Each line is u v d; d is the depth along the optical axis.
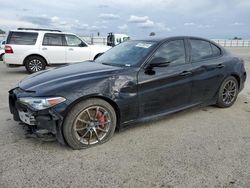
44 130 3.21
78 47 10.92
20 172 2.79
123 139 3.65
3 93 6.48
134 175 2.75
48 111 3.09
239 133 3.90
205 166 2.93
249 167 2.91
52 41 10.41
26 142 3.52
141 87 3.69
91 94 3.26
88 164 2.97
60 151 3.28
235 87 5.21
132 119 3.72
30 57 10.12
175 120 4.43
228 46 47.50
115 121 3.59
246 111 5.00
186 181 2.65
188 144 3.50
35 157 3.12
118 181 2.65
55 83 3.31
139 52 4.03
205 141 3.60
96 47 11.46
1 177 2.69
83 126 3.33
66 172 2.80
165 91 3.96
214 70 4.66
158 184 2.60
